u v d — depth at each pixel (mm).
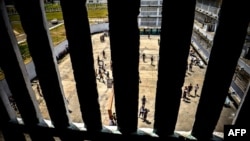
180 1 5293
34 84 27266
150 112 20609
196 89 23219
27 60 27797
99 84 27250
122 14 5750
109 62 35875
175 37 5895
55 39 40594
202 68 32125
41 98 23516
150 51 42094
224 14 5336
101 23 58906
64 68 33469
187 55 6273
